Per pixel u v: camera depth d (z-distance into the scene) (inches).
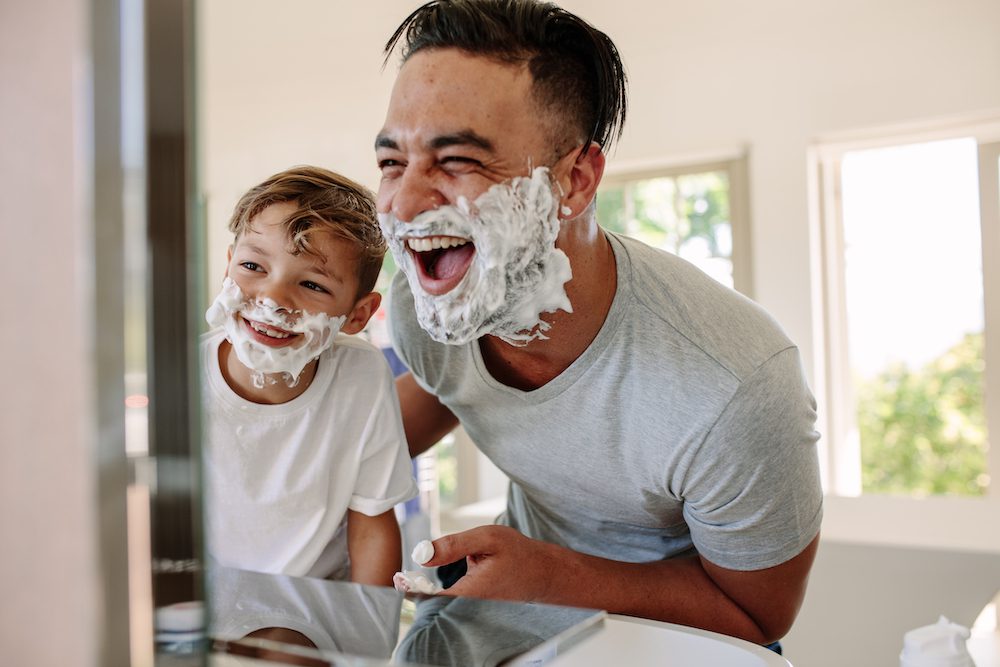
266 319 31.8
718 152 79.6
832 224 79.7
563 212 27.0
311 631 16.8
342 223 33.0
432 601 19.1
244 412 33.1
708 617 32.4
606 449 31.9
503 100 24.5
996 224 73.4
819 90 75.7
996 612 63.0
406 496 36.1
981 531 68.8
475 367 31.7
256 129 40.4
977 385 92.3
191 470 12.7
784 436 30.3
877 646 64.2
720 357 29.8
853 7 74.4
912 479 96.3
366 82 43.6
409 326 33.4
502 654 16.0
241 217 32.6
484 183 24.9
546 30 25.1
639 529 37.0
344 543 35.2
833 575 67.3
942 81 71.4
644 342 29.9
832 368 79.0
